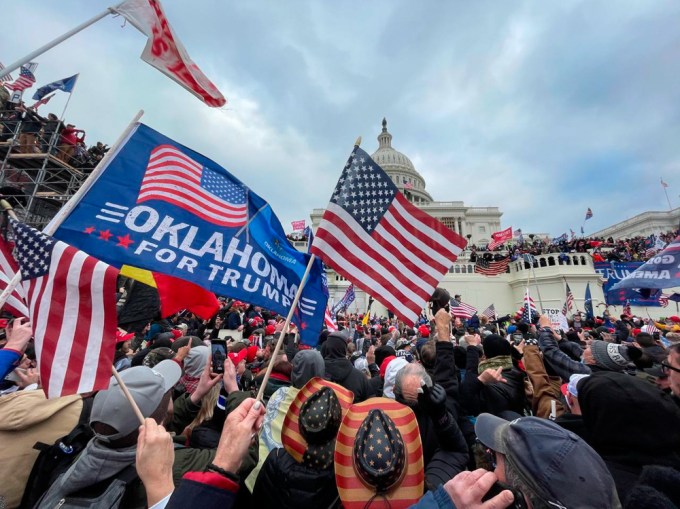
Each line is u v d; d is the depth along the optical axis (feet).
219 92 12.29
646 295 34.32
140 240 8.50
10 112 46.65
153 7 11.08
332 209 10.62
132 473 5.58
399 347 29.01
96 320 6.38
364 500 5.50
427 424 8.95
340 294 126.41
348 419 6.45
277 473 6.41
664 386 10.75
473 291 124.26
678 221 229.04
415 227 11.13
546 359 13.61
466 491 4.42
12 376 10.88
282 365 12.79
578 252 115.85
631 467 6.01
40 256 6.57
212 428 9.42
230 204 10.44
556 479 4.28
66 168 47.47
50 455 6.78
